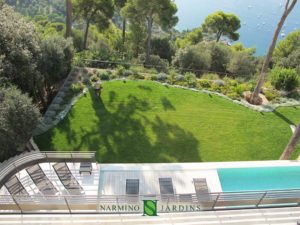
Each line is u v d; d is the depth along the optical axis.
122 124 16.69
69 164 12.85
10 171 12.02
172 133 16.42
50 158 13.01
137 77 21.44
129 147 15.23
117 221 10.45
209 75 24.16
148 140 15.77
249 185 12.62
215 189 12.24
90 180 12.13
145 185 12.15
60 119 16.58
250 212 10.99
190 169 13.05
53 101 18.05
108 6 30.52
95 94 18.91
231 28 40.81
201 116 17.95
